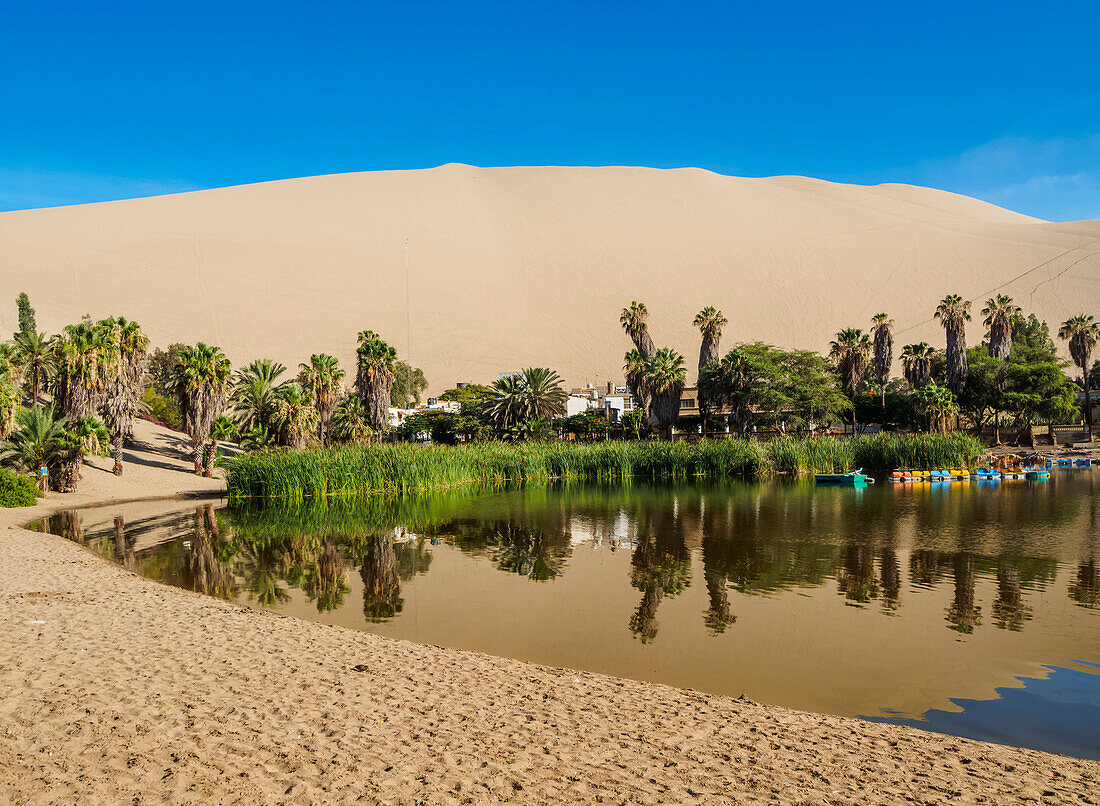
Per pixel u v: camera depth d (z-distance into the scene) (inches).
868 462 2127.2
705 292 5743.1
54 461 1628.9
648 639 534.6
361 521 1248.2
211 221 6407.5
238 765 273.3
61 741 289.0
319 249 5979.3
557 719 339.9
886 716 389.4
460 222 6722.4
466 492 1758.1
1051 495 1519.4
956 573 768.9
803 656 492.4
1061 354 4776.1
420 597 680.4
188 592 637.3
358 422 2372.0
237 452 2559.1
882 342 3038.9
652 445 2145.7
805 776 283.9
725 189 7637.8
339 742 299.3
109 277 5255.9
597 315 5521.7
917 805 261.1
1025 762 309.9
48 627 474.9
